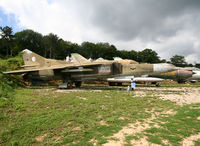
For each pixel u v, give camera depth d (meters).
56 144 3.71
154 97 10.69
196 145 3.62
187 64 96.31
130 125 5.12
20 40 57.56
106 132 4.45
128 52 99.44
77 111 6.68
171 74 21.30
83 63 17.00
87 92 13.10
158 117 6.03
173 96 11.45
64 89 16.03
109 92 13.34
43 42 56.28
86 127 4.87
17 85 16.12
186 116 5.98
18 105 7.32
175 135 4.23
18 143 3.73
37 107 7.30
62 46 63.12
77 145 3.65
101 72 15.95
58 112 6.46
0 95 8.73
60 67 15.86
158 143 3.74
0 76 14.79
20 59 28.53
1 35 45.28
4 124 4.96
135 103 8.57
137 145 3.66
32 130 4.52
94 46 85.56
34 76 16.86
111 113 6.48
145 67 14.84
